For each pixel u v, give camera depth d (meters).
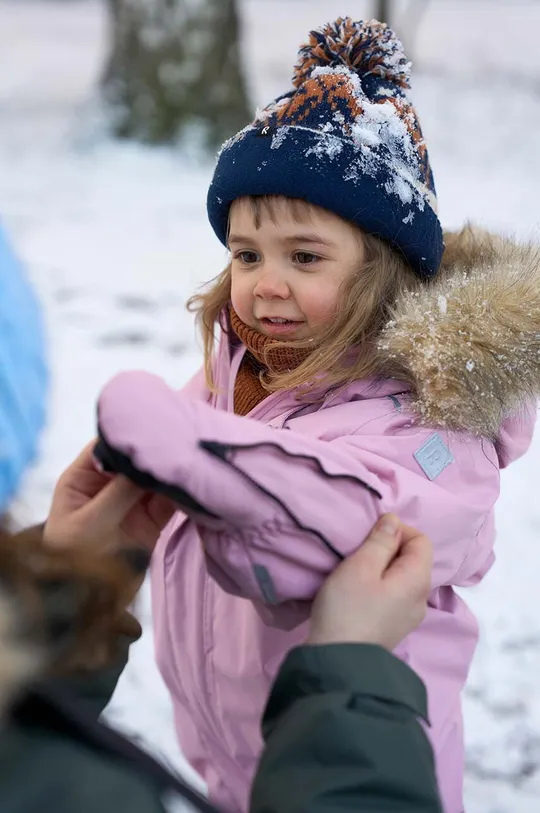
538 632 2.65
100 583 0.84
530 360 1.33
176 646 1.53
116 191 7.62
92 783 0.75
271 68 13.44
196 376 1.78
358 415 1.35
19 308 0.78
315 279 1.42
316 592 1.08
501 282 1.38
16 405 0.75
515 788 2.12
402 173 1.46
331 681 0.95
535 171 8.76
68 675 0.84
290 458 1.05
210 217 1.61
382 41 1.52
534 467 3.62
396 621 1.03
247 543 1.05
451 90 12.57
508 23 18.45
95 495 1.17
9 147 9.00
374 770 0.89
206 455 0.98
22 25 18.33
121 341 4.53
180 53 8.60
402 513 1.21
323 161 1.41
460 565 1.33
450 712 1.37
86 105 9.26
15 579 0.79
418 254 1.49
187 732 1.62
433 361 1.30
